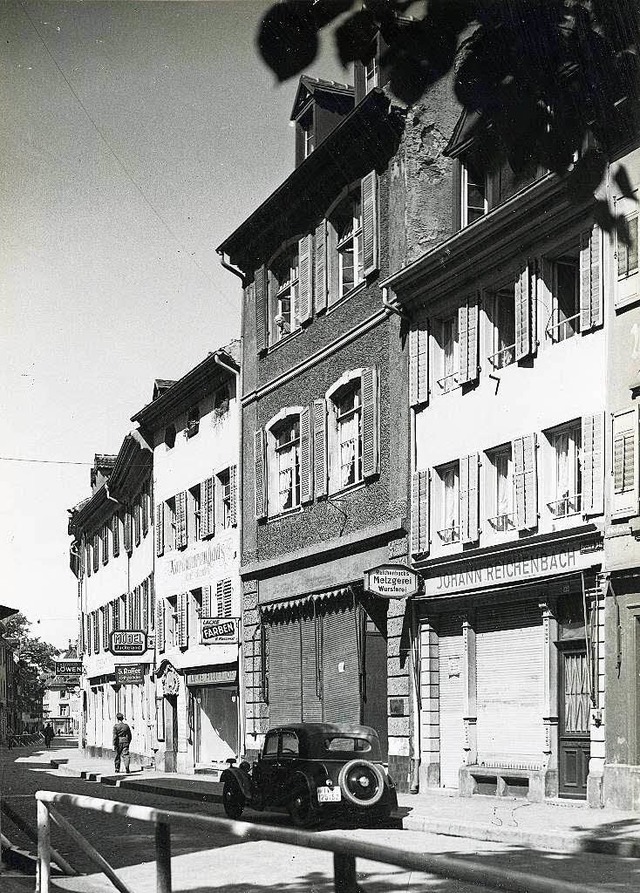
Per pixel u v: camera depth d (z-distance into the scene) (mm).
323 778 16062
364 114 24984
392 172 25391
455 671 22156
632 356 17797
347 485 26953
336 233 28438
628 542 17484
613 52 6562
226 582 33938
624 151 17328
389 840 14672
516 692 20344
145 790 28984
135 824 12859
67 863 8570
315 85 29297
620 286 18078
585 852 13250
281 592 30062
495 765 20703
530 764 19750
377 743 16781
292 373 29891
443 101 24984
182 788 27078
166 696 39031
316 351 28719
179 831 7664
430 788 22297
